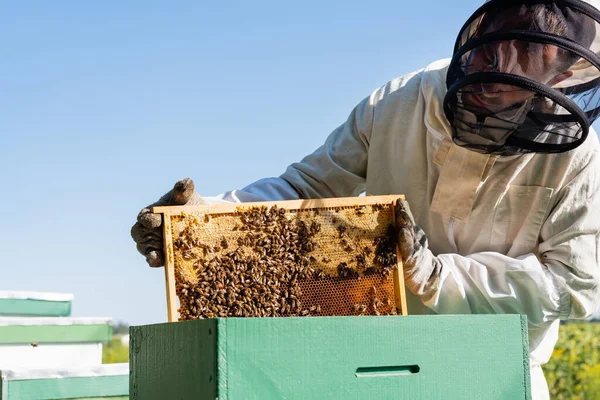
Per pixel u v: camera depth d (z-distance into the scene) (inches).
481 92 107.2
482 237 132.7
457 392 85.2
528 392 89.0
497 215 130.8
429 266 117.9
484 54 108.5
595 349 380.5
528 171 127.8
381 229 114.6
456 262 124.2
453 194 131.0
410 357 83.4
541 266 125.3
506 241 132.1
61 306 213.8
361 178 147.4
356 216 114.1
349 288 113.7
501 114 108.1
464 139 116.0
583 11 107.4
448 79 115.2
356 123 146.9
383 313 113.6
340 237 113.1
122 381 153.9
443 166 130.1
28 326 182.1
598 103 109.8
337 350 79.7
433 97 130.4
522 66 105.9
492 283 123.6
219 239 108.8
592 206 126.6
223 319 74.9
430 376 84.0
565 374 361.4
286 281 110.8
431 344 84.5
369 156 143.4
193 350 79.8
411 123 138.3
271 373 76.5
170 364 85.9
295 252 111.2
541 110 107.7
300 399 77.6
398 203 113.2
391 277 114.4
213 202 123.7
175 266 106.3
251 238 110.0
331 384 79.1
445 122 128.0
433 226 136.1
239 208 109.9
